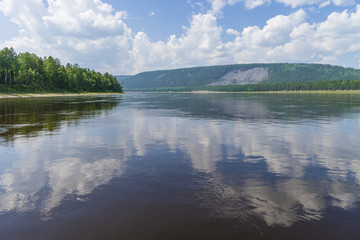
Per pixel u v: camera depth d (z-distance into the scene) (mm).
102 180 7664
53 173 8398
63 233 4762
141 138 15234
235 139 14867
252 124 22062
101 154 11125
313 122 23203
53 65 146250
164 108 44125
